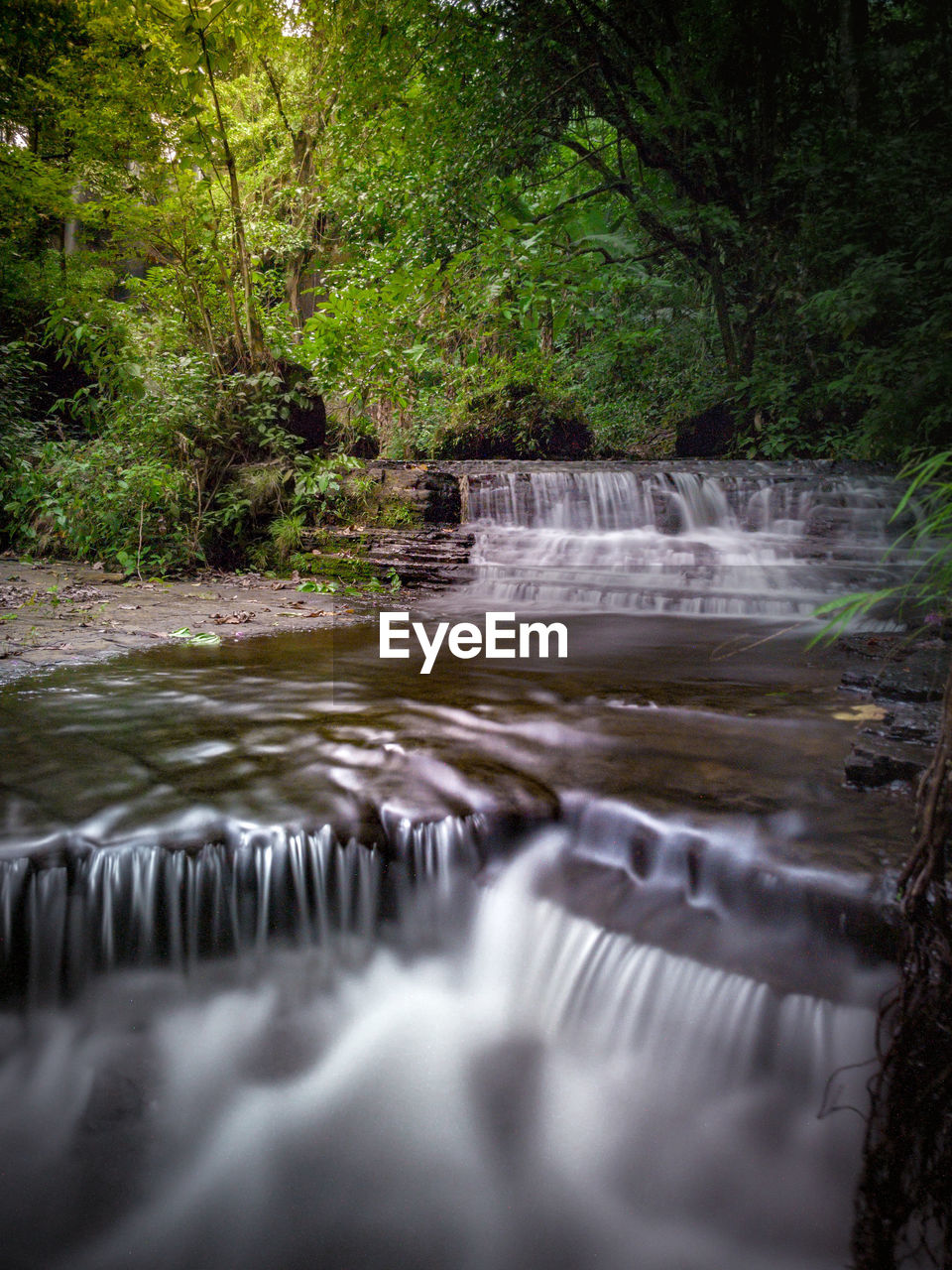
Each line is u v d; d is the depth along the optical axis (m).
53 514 9.05
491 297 12.93
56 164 11.10
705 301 15.52
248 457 10.41
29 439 10.80
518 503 11.04
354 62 13.18
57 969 2.96
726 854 2.92
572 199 14.53
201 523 9.45
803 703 4.72
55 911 2.96
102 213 10.57
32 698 4.63
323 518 10.38
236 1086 2.78
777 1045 2.61
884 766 3.46
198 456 9.88
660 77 12.82
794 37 12.07
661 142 12.91
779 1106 2.56
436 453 14.02
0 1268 2.21
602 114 13.54
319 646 6.27
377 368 12.02
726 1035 2.70
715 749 3.95
